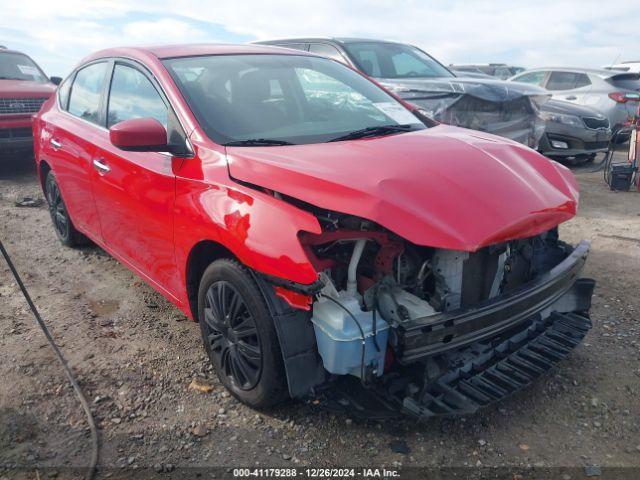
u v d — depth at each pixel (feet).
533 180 9.02
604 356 10.69
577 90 36.27
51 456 8.14
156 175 10.13
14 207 21.62
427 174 8.11
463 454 8.14
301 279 7.31
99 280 14.51
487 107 21.67
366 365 7.66
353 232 7.91
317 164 8.18
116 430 8.70
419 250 8.37
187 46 12.16
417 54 25.82
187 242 9.37
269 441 8.44
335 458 8.09
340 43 23.80
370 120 11.14
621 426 8.76
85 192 13.46
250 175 8.36
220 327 9.18
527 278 9.53
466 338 7.72
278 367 8.27
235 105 10.36
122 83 12.26
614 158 33.32
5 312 12.66
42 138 15.94
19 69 30.14
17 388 9.74
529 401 9.34
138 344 11.25
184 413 9.11
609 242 17.16
